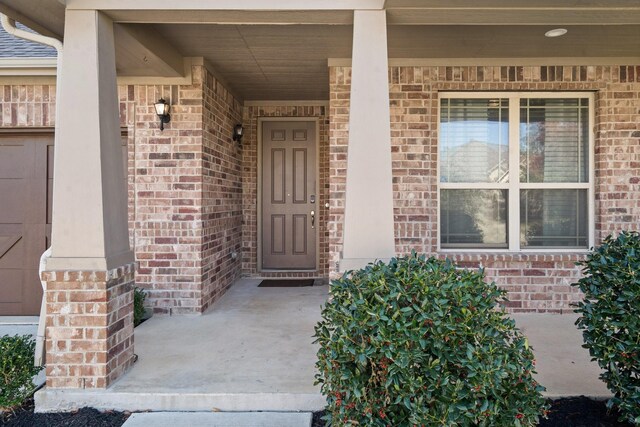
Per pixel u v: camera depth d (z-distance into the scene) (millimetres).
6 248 4883
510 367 1972
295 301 5234
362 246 2865
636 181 4512
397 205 4535
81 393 2775
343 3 2889
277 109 6500
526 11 2883
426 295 2055
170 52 4223
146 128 4656
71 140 2895
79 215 2875
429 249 4531
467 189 4695
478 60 4508
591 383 2916
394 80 4535
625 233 2592
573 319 4375
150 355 3438
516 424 1986
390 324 1983
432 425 1924
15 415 2725
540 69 4531
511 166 4672
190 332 4043
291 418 2637
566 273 4527
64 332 2826
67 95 2898
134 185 4660
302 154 6641
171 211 4656
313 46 4188
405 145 4535
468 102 4691
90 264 2836
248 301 5238
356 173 2885
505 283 4531
